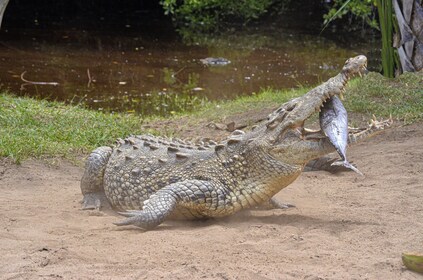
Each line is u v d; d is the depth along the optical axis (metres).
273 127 6.91
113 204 7.57
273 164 6.86
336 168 9.19
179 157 7.24
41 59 20.22
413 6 12.22
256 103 13.62
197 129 12.30
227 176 6.96
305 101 6.83
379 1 13.06
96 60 20.42
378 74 13.32
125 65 19.89
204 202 6.83
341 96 6.84
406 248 6.01
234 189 6.95
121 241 6.30
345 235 6.40
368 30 27.02
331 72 19.55
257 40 24.83
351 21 27.73
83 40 23.58
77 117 12.05
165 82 17.97
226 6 28.44
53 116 11.95
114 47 22.58
